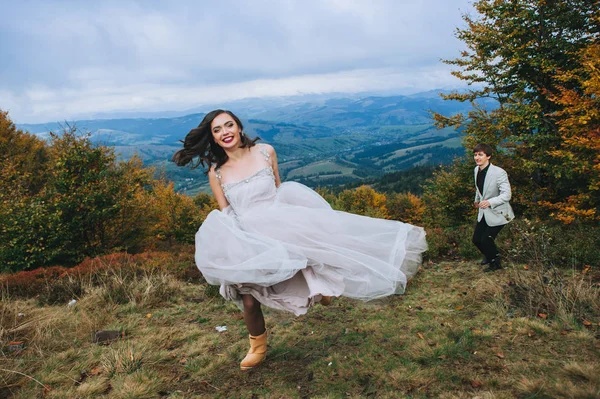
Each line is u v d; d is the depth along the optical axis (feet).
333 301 14.53
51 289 17.79
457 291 14.70
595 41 31.22
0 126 62.95
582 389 6.87
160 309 15.19
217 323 13.21
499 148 41.06
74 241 44.52
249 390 8.48
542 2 35.70
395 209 139.54
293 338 11.29
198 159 9.29
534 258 13.98
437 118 45.93
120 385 8.89
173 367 9.90
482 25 41.37
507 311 11.62
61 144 45.80
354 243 8.49
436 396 7.48
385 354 9.59
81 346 11.57
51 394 8.72
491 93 43.19
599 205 28.58
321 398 7.80
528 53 37.76
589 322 9.94
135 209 49.67
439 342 9.96
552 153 30.17
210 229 8.46
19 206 40.98
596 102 25.58
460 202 49.65
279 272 7.67
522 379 7.47
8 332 12.12
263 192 8.99
